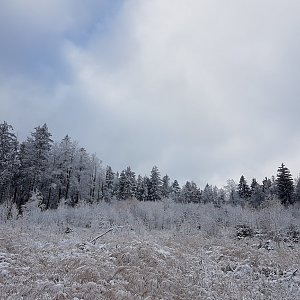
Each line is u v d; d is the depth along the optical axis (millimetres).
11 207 30953
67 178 61750
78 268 10391
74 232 22312
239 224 29875
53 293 8477
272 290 10961
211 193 97250
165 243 17672
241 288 11008
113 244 14477
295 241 26719
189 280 11234
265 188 85812
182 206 50156
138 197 79625
